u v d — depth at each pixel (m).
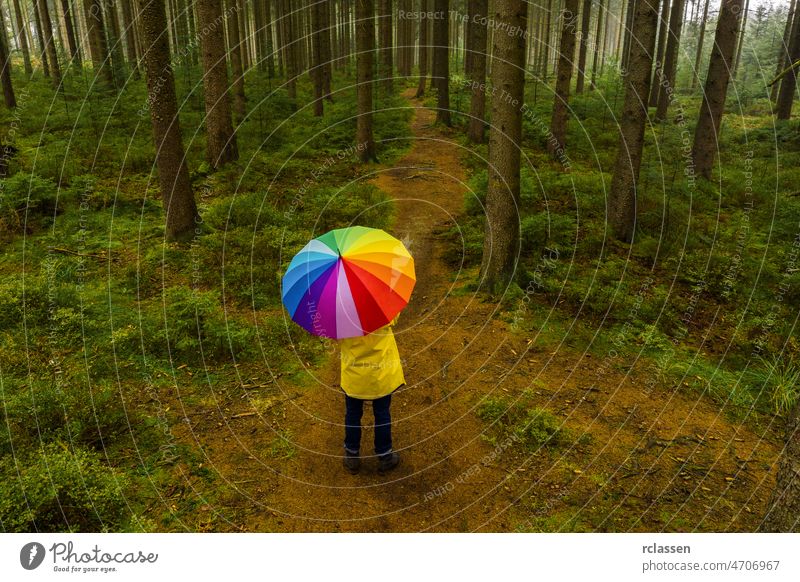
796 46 23.19
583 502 3.81
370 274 3.39
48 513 3.52
